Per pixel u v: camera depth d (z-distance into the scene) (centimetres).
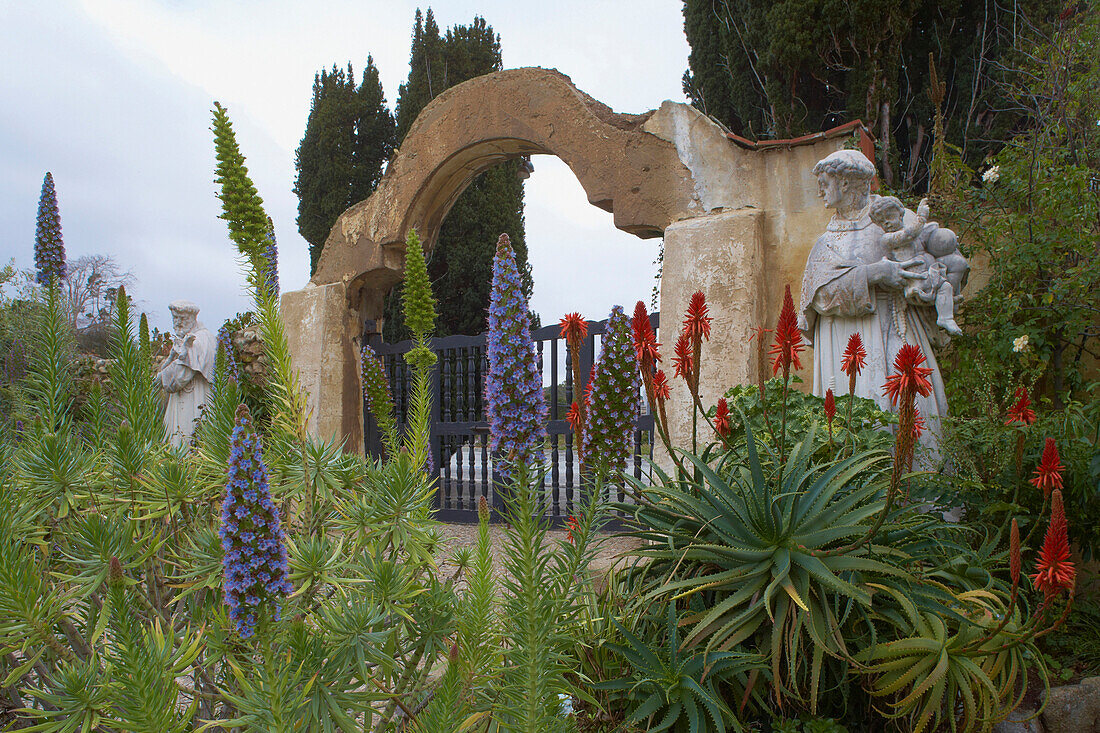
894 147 1009
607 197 647
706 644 291
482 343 783
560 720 204
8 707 233
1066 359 487
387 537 241
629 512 346
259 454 151
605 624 309
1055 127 509
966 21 1052
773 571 281
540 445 204
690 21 1361
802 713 295
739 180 579
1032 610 348
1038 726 296
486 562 199
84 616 225
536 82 704
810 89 1125
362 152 1697
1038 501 355
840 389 454
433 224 854
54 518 242
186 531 253
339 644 195
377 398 330
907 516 320
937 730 285
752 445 294
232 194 226
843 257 446
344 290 845
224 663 224
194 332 862
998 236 475
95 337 703
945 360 495
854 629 290
